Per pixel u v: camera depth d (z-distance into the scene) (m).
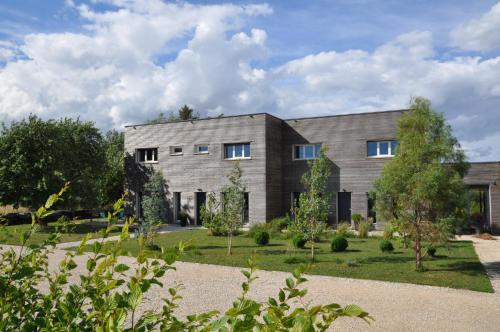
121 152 40.25
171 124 30.56
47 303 2.20
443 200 11.94
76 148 27.53
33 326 2.02
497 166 23.38
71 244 16.61
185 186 29.72
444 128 12.80
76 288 2.18
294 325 1.63
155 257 2.21
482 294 9.54
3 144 23.84
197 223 29.30
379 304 8.53
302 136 28.36
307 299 8.76
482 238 21.11
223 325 1.71
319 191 15.62
